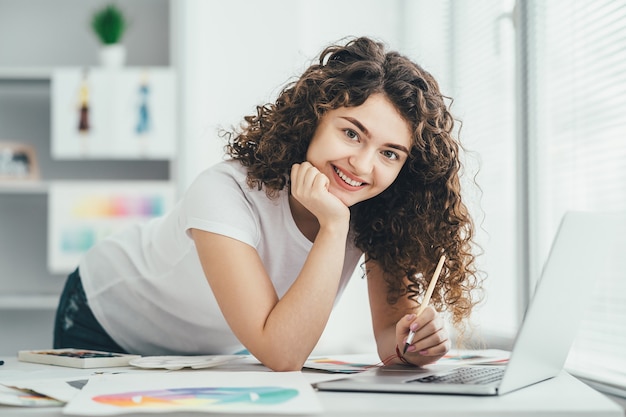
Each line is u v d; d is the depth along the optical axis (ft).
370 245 5.19
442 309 5.24
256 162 4.61
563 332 3.64
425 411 2.75
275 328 3.98
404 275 5.13
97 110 10.28
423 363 4.39
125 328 5.56
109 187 10.24
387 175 4.47
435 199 5.04
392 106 4.40
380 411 2.74
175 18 10.52
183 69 10.50
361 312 11.29
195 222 4.26
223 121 11.22
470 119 9.79
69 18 11.48
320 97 4.48
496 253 9.02
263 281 4.16
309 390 3.10
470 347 7.82
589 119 6.68
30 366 4.42
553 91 7.34
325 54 4.82
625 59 6.07
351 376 3.65
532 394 3.21
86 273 5.69
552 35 7.38
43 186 10.23
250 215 4.47
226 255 4.15
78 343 5.68
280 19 11.39
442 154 4.80
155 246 5.20
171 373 3.73
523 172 7.50
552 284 3.28
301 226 4.83
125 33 11.53
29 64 11.41
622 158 6.13
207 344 5.45
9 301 10.00
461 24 10.14
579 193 6.86
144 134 10.32
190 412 2.72
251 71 11.33
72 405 2.78
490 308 9.12
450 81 10.37
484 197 9.32
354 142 4.40
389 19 11.80
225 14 11.34
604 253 3.71
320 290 4.06
